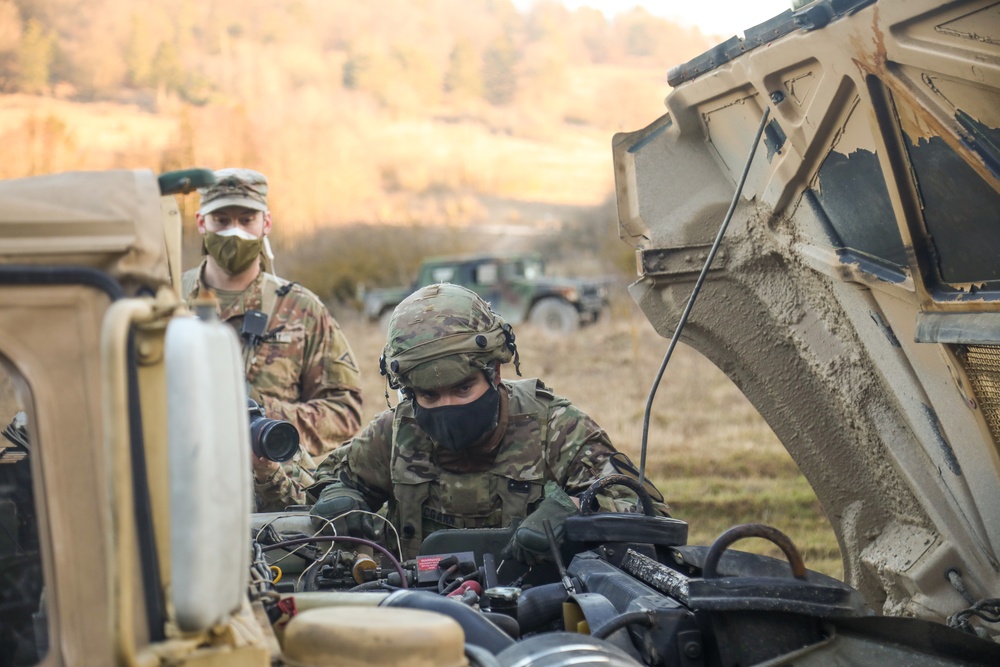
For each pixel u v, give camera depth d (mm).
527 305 23984
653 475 8570
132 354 1495
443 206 65375
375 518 3418
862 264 2850
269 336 4555
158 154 60656
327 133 72875
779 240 3191
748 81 2836
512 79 103750
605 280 25828
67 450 1506
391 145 78688
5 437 1649
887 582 3359
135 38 79875
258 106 79938
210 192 4520
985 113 2148
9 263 1514
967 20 2068
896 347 2949
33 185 1583
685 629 2207
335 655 1664
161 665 1492
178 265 1785
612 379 14422
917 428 3082
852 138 2594
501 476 3277
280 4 96062
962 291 2506
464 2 118750
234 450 1396
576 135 97688
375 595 2266
